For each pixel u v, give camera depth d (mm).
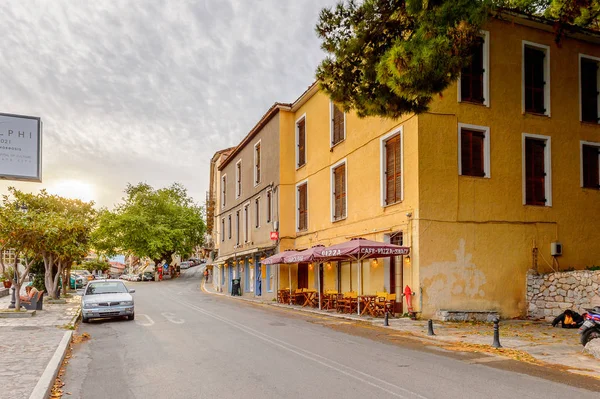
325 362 8938
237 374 7980
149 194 66875
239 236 36375
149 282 60031
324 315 18156
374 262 18547
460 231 16312
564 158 18125
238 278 35125
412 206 16281
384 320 15484
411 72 10711
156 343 11383
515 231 17016
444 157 16359
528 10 18188
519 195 17250
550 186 17734
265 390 6938
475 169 16859
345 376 7773
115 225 61750
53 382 7559
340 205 21984
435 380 7477
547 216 17547
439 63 10703
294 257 20516
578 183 18250
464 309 16094
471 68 17109
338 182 22328
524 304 16828
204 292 38844
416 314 15703
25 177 11609
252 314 18656
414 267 15992
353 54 12555
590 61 19094
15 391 6672
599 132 18859
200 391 6949
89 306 15773
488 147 16938
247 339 11859
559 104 18234
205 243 70062
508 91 17453
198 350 10320
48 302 23984
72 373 8430
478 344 10922
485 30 17188
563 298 15594
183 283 56125
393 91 11719
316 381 7445
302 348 10523
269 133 29375
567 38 18531
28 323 15062
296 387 7086
